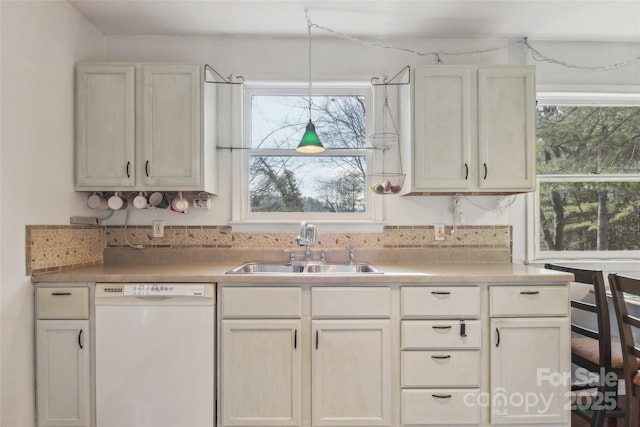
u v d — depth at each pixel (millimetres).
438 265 2166
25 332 1679
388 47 2355
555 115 2479
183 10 2059
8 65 1582
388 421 1754
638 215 2477
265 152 2396
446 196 2354
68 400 1724
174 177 2031
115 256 2258
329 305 1746
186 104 2035
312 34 2326
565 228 2469
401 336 1763
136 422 1723
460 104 2051
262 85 2395
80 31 2080
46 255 1793
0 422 1550
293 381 1738
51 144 1837
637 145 2486
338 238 2326
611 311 2348
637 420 1592
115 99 2014
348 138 2430
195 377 1724
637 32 2307
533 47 2410
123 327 1720
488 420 1778
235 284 1748
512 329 1772
